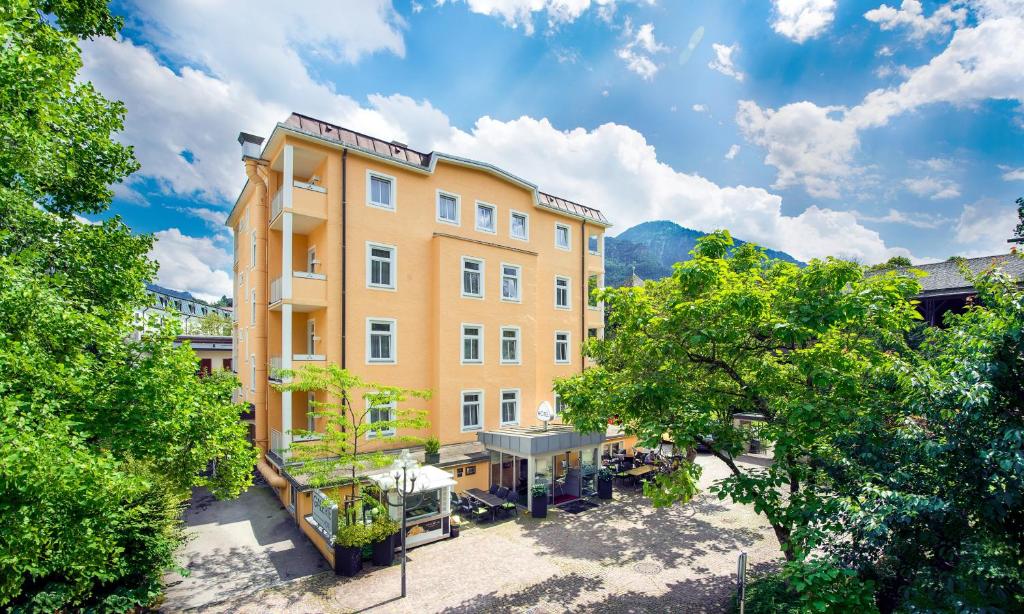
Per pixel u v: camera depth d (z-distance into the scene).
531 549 11.46
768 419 8.27
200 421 8.05
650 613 8.47
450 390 16.91
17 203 6.29
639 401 8.21
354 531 10.19
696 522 13.45
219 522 13.27
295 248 16.75
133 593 7.75
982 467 4.97
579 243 23.20
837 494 6.23
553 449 14.80
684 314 7.71
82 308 7.07
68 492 5.11
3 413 4.60
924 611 4.84
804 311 6.70
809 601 5.72
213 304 64.31
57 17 8.62
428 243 17.25
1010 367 5.21
